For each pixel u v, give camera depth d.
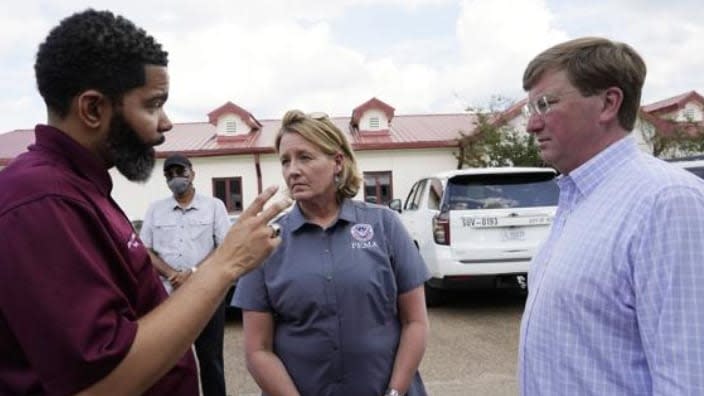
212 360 4.00
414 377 2.21
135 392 1.15
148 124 1.35
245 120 21.25
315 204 2.15
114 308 1.17
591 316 1.41
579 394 1.42
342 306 2.04
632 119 1.53
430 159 20.91
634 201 1.38
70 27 1.28
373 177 20.88
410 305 2.19
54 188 1.18
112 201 1.43
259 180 20.31
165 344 1.17
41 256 1.10
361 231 2.14
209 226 4.45
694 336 1.23
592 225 1.46
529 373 1.59
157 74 1.36
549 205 6.76
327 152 2.11
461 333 6.05
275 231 1.36
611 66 1.47
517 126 18.84
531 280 1.70
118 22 1.32
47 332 1.08
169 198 4.51
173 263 4.38
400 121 24.75
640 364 1.35
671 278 1.26
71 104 1.29
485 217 6.68
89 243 1.19
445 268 6.72
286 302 2.06
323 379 2.03
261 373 2.05
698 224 1.27
